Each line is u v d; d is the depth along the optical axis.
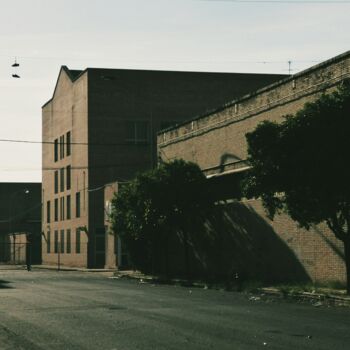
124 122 63.59
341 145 20.88
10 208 107.50
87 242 62.19
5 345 12.05
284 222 29.70
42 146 82.06
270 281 29.86
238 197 34.88
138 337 12.91
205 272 38.09
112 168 62.94
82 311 18.12
